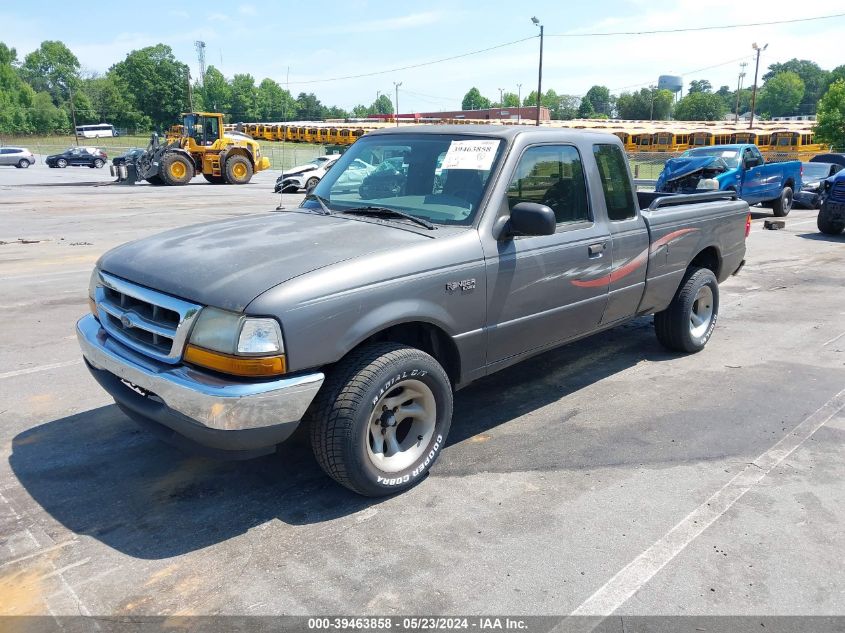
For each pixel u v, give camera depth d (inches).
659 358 236.5
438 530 130.3
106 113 5059.1
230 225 160.2
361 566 119.0
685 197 228.7
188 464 155.3
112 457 158.2
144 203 816.9
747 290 349.1
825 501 141.8
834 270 399.9
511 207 157.9
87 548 123.6
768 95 6328.7
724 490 146.3
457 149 165.2
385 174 172.6
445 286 141.9
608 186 187.8
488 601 110.4
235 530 129.8
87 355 144.4
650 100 5088.6
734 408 191.9
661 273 210.1
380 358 132.3
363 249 136.5
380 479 136.9
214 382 118.5
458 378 154.6
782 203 693.9
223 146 1238.9
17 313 282.7
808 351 245.4
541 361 232.8
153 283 129.8
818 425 180.4
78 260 408.8
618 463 158.2
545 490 145.7
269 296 118.5
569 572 118.0
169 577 115.8
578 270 174.6
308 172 1059.9
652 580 116.0
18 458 157.5
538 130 169.8
